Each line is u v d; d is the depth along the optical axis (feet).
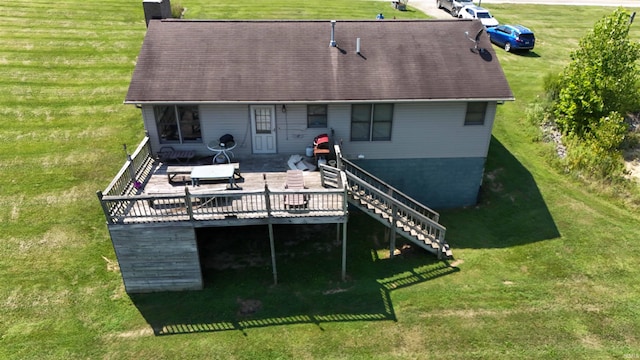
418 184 57.62
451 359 37.88
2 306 43.09
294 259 49.55
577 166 62.34
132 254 43.47
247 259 49.55
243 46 53.93
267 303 43.96
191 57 52.44
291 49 53.98
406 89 51.11
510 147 68.49
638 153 66.74
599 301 43.24
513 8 131.44
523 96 81.56
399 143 54.70
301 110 51.96
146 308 43.68
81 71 82.58
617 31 65.77
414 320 41.60
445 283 45.96
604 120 64.08
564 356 37.96
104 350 39.29
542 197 58.29
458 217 56.75
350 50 54.34
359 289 45.47
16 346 39.42
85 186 58.49
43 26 95.86
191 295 45.09
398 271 47.98
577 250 49.67
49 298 44.14
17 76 79.25
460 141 54.75
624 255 48.78
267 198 42.06
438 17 116.16
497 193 59.93
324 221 44.04
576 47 105.60
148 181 48.52
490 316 41.78
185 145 53.06
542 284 45.44
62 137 67.26
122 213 43.09
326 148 51.19
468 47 55.47
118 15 104.37
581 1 141.79
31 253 48.98
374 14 115.24
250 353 38.88
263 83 50.78
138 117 72.69
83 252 49.47
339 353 38.73
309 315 42.52
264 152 54.54
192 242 43.37
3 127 68.28
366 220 56.03
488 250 50.78
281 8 115.65
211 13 108.47
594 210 55.67
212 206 43.34
